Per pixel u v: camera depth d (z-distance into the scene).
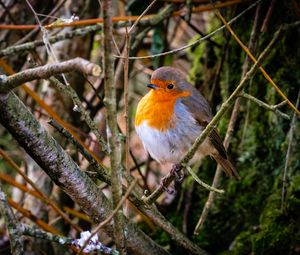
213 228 8.03
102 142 5.35
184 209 8.38
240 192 8.13
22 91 8.97
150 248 6.11
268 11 7.36
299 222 7.11
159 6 8.29
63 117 8.55
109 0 3.72
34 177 8.57
